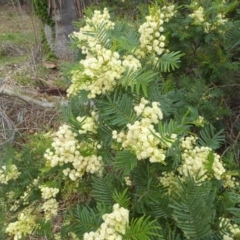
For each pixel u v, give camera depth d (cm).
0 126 325
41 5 449
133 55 153
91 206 174
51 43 455
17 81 380
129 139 123
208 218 123
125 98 131
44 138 216
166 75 254
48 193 171
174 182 148
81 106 163
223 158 211
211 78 259
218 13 243
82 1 446
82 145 145
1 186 209
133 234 111
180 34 244
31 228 171
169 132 125
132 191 163
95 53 145
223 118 264
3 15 790
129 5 395
